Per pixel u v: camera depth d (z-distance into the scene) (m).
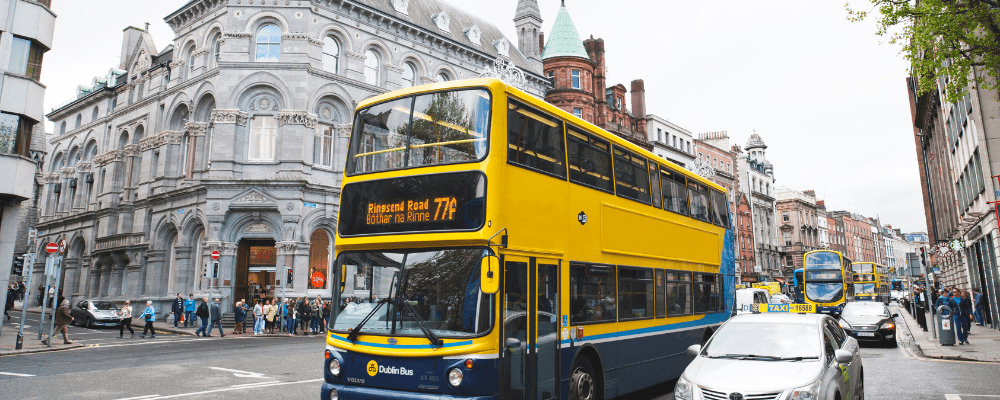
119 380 12.23
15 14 23.67
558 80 48.41
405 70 36.88
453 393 6.73
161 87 37.66
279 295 29.83
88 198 43.84
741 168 74.56
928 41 13.56
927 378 12.42
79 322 30.64
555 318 7.98
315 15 32.81
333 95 33.00
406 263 7.33
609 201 9.60
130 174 38.72
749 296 29.72
